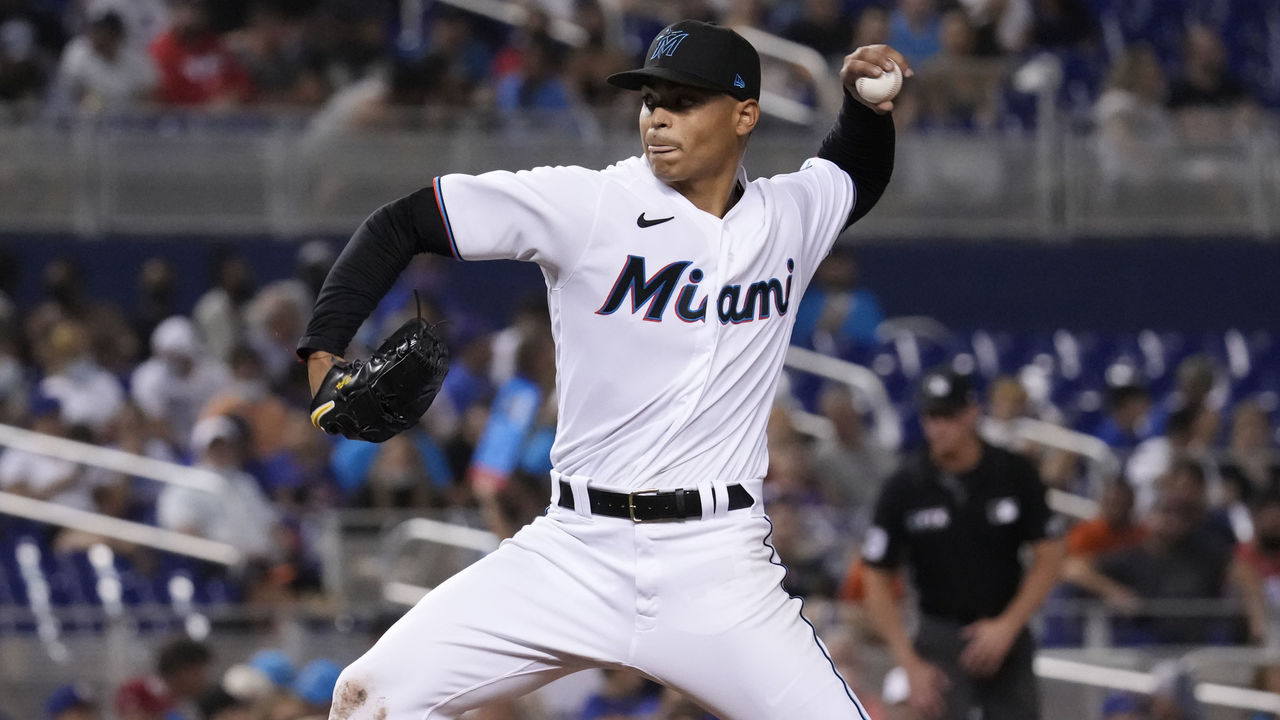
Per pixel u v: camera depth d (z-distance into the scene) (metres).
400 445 33.78
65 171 46.38
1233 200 49.84
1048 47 55.06
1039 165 49.50
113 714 26.27
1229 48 58.38
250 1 50.78
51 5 53.16
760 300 13.76
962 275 49.66
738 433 13.72
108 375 38.94
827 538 31.16
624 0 53.34
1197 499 30.20
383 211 13.30
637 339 13.41
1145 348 48.50
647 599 13.52
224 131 46.81
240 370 37.56
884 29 51.28
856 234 49.41
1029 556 26.06
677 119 13.35
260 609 26.92
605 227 13.36
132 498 34.28
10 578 32.03
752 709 13.62
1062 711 26.02
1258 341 49.28
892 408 44.72
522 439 30.20
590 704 25.92
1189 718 25.52
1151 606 27.59
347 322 13.16
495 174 13.44
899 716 24.59
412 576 29.64
